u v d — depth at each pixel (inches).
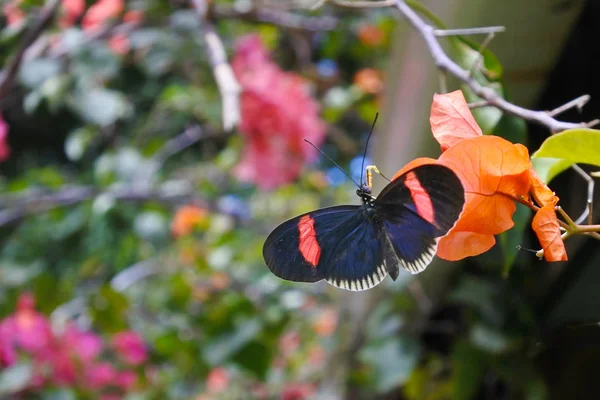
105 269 62.7
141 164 54.4
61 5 43.3
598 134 22.0
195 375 47.9
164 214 53.3
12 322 44.3
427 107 29.8
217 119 59.4
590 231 22.0
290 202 67.1
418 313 36.1
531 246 32.4
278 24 43.6
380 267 23.0
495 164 22.3
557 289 31.5
